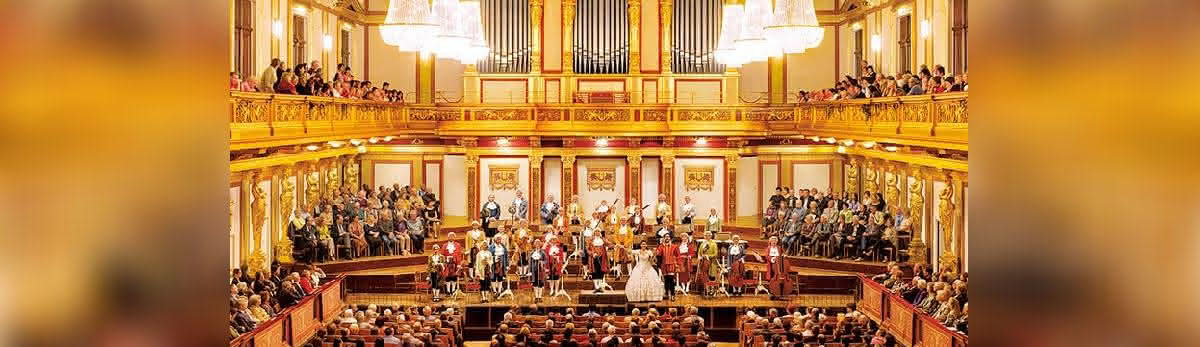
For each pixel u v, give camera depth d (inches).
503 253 1088.8
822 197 1279.5
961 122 717.3
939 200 1032.8
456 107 1406.3
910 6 1173.7
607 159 1508.4
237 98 716.0
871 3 1325.0
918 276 898.7
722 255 1178.0
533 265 1092.5
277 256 1101.1
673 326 872.3
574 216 1395.2
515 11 1450.5
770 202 1366.9
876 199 1206.3
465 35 1035.3
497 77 1457.9
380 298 1097.4
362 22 1485.0
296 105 871.1
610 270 1208.8
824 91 1259.8
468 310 1063.0
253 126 749.3
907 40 1208.8
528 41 1455.5
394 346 738.2
